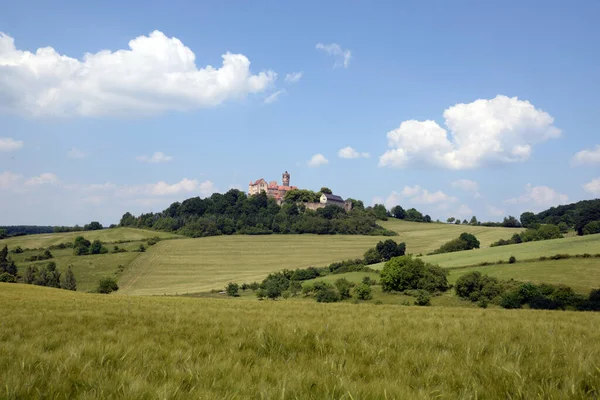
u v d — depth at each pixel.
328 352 8.94
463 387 6.39
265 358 8.14
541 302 66.38
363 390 5.93
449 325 13.36
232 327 12.09
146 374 6.57
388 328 12.22
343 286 86.94
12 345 8.52
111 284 109.94
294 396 5.77
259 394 5.82
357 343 9.68
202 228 191.12
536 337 10.73
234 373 6.83
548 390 5.95
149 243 168.25
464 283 77.12
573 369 7.07
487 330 12.10
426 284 82.31
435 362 7.85
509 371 6.84
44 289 48.75
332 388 6.04
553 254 91.88
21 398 5.50
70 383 6.17
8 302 23.56
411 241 178.38
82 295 39.00
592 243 99.56
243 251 159.88
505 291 72.94
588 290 68.69
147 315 15.34
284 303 27.23
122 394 5.61
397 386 6.13
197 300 30.61
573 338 10.80
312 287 92.50
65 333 10.31
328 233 198.88
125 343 8.77
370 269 110.62
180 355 7.98
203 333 10.80
